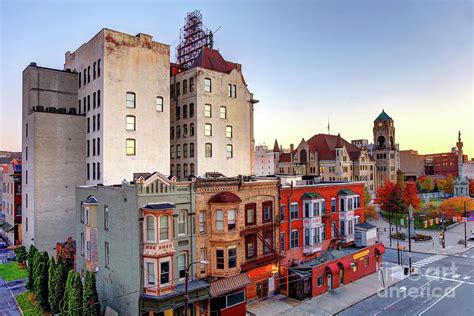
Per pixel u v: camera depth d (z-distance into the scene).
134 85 48.06
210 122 55.00
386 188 94.94
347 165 100.06
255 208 35.31
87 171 49.66
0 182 90.12
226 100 57.81
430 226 80.25
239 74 60.44
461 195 110.19
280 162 113.81
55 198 47.72
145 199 27.33
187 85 55.81
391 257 55.75
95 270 33.06
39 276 33.25
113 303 30.14
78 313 27.45
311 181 50.78
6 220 65.56
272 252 36.25
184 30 74.50
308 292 36.56
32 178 47.41
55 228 47.59
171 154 58.88
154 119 50.03
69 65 56.72
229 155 57.81
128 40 47.81
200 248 30.78
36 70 50.38
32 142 47.44
